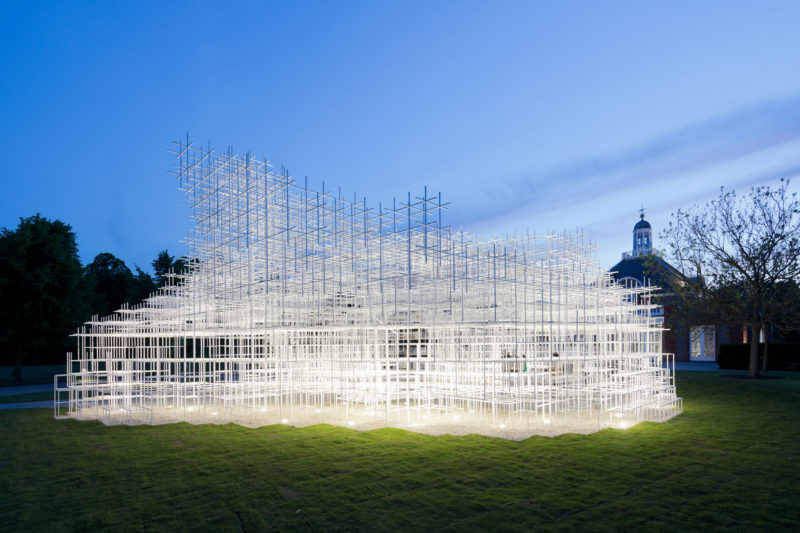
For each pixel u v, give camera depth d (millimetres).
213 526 7348
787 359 37844
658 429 14109
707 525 7219
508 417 16125
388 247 20484
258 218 20812
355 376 19094
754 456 11094
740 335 44375
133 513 7918
